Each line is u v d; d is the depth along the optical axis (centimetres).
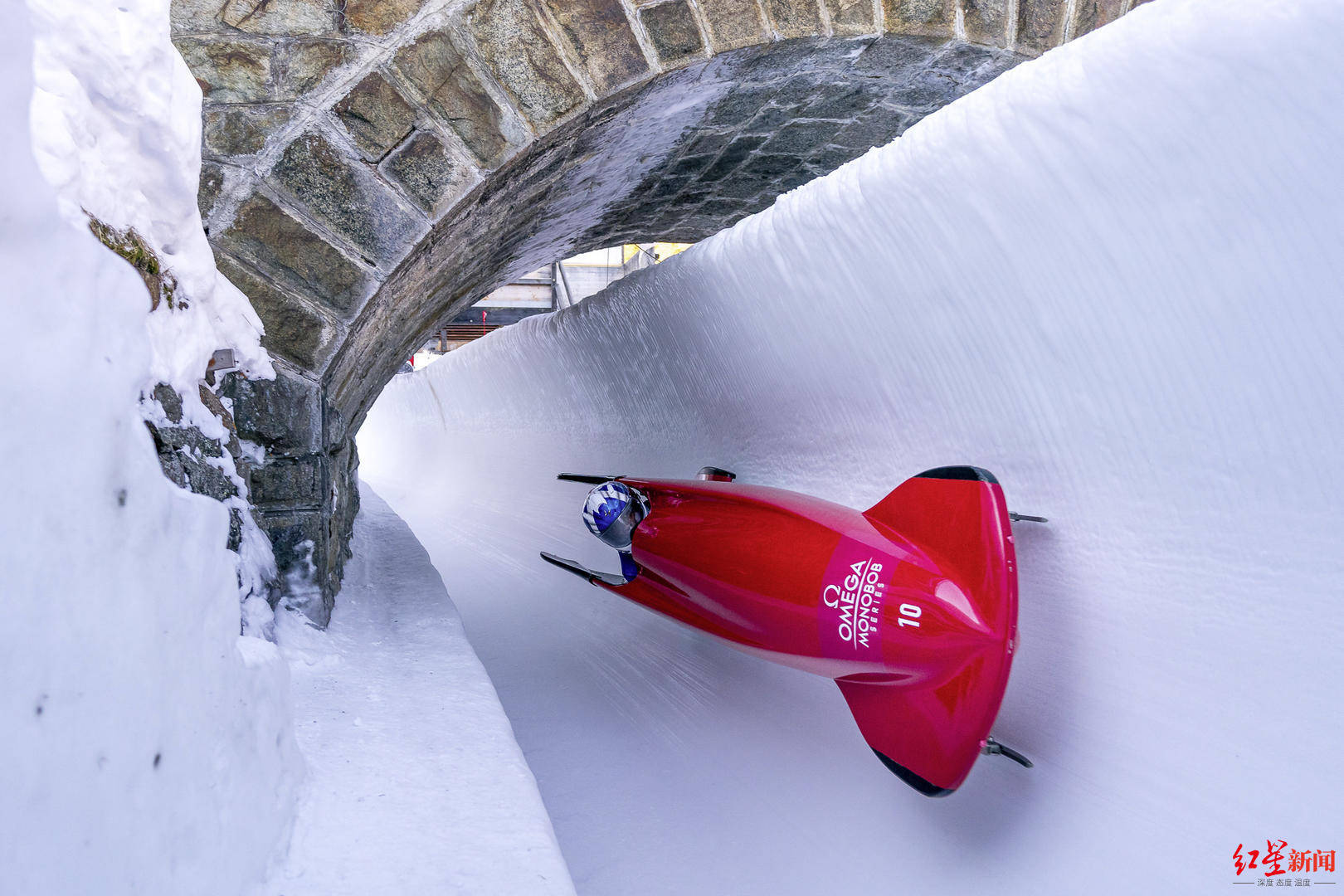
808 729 270
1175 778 173
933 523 197
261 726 152
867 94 405
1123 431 191
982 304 221
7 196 106
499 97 286
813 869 219
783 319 315
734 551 243
